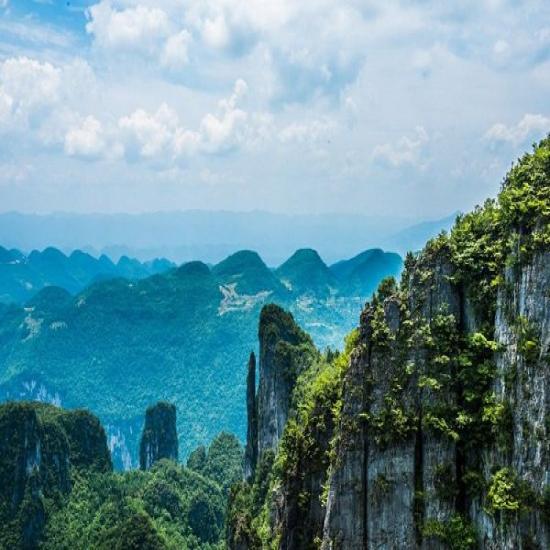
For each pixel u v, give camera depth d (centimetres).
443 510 3531
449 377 3612
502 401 3434
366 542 3656
